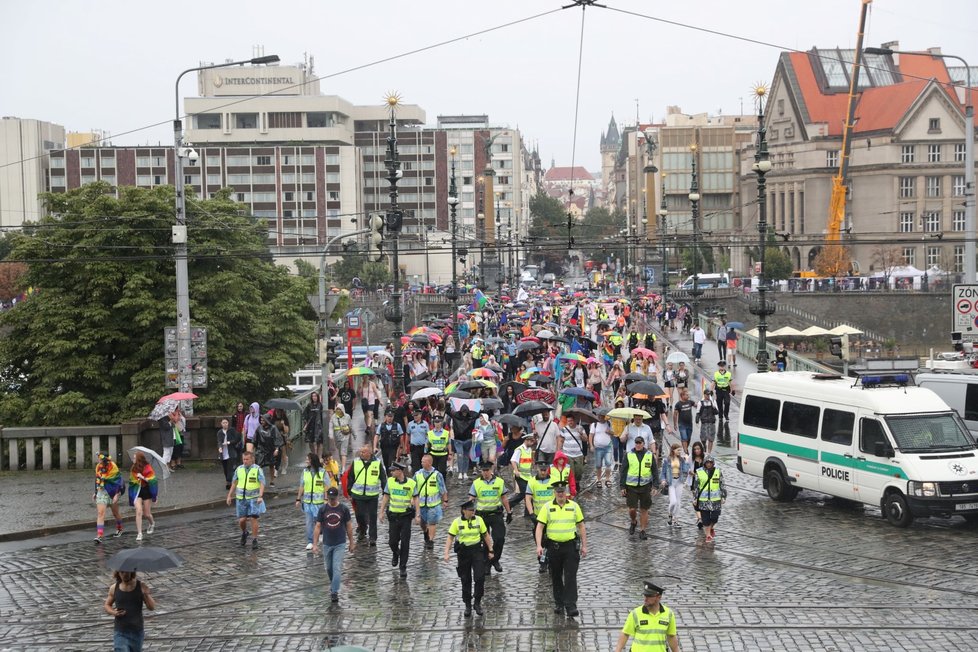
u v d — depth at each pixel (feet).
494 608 54.24
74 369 110.42
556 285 493.77
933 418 74.64
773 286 351.05
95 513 80.94
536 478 63.26
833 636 48.78
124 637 43.70
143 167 500.33
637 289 339.36
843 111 475.72
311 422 102.47
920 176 448.65
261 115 514.68
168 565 43.45
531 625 51.13
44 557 68.28
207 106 513.45
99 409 111.45
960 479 70.69
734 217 589.32
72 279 115.34
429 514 66.90
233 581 61.16
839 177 437.58
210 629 51.65
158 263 116.78
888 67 493.77
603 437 88.63
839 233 433.07
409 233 545.85
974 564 62.18
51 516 79.97
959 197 447.83
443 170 546.26
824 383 80.43
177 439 99.91
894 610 52.90
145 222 117.60
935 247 451.53
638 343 169.17
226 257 123.54
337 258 476.54
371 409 117.50
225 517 81.35
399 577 61.05
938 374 91.09
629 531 72.02
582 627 50.67
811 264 474.08
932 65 495.00
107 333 111.86
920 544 67.56
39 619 54.39
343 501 83.76
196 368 107.24
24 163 514.27
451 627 51.01
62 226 116.67
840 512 78.69
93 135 545.85
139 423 101.65
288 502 87.51
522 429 88.79
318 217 508.53
